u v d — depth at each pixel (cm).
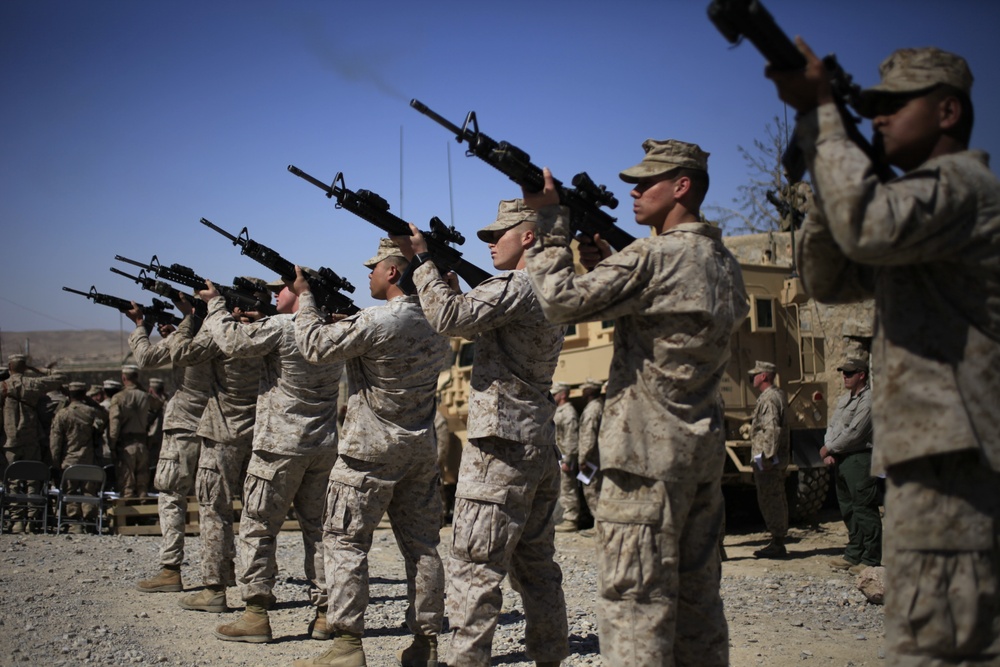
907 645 241
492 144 330
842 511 873
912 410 241
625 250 315
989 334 239
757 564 923
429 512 508
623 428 311
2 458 1283
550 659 430
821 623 630
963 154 248
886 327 251
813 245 281
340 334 477
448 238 446
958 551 236
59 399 1411
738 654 538
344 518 488
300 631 609
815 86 247
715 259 319
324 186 436
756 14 232
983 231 237
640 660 298
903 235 230
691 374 309
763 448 942
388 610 682
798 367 1166
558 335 422
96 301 802
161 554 738
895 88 252
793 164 266
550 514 433
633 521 305
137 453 1258
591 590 778
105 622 611
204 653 541
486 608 398
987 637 235
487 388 409
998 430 235
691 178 333
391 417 486
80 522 1165
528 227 433
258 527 576
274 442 571
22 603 659
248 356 573
